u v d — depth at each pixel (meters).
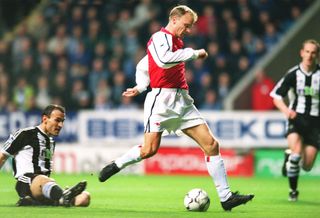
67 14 80.12
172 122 31.72
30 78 75.56
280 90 41.66
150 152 31.66
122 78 73.88
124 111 66.75
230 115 65.62
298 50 72.00
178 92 31.48
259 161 65.69
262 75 71.31
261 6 80.50
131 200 40.09
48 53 77.25
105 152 66.62
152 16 79.62
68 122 67.25
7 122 67.38
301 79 41.47
